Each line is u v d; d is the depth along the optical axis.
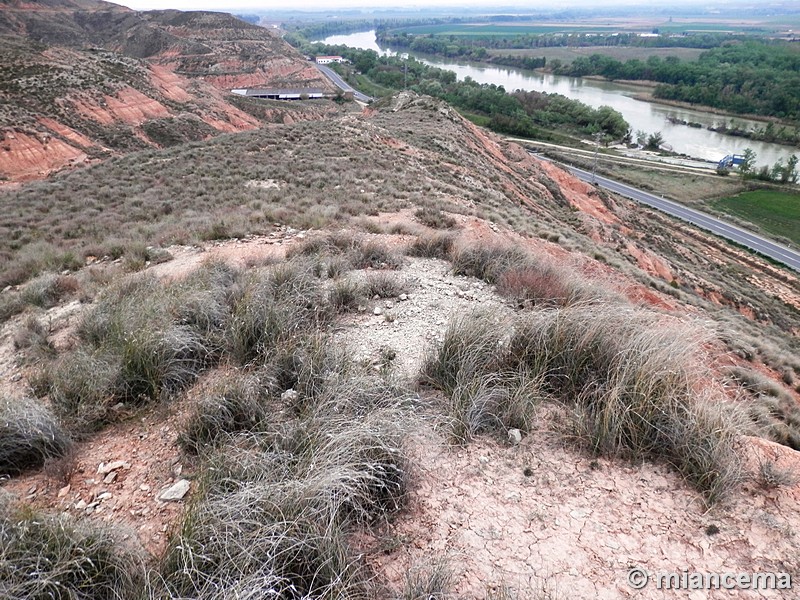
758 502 3.36
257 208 14.48
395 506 3.20
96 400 4.39
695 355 4.92
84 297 8.22
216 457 3.38
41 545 2.63
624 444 3.81
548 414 4.24
